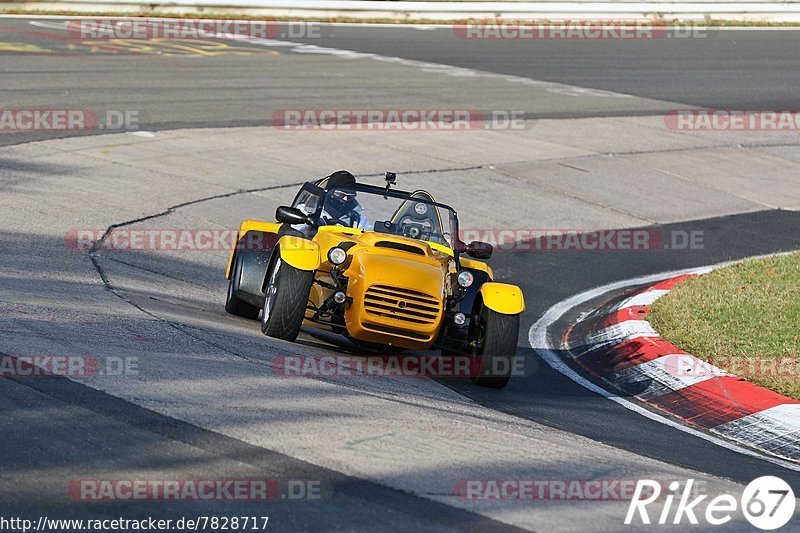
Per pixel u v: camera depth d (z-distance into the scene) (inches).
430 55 4544.8
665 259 2268.7
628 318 1699.1
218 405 938.1
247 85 3592.5
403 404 1073.5
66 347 1061.1
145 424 860.0
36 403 876.0
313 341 1418.6
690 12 5846.5
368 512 745.0
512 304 1304.1
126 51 4015.8
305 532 701.9
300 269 1302.9
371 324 1256.8
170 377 1003.9
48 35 4232.3
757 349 1524.4
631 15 5703.7
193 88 3459.6
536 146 3176.7
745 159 3304.6
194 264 1873.8
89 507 705.0
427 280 1279.5
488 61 4498.0
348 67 4099.4
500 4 5502.0
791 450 1196.5
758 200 2888.8
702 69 4638.3
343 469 819.4
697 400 1353.3
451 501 787.4
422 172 2765.7
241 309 1519.4
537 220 2487.7
